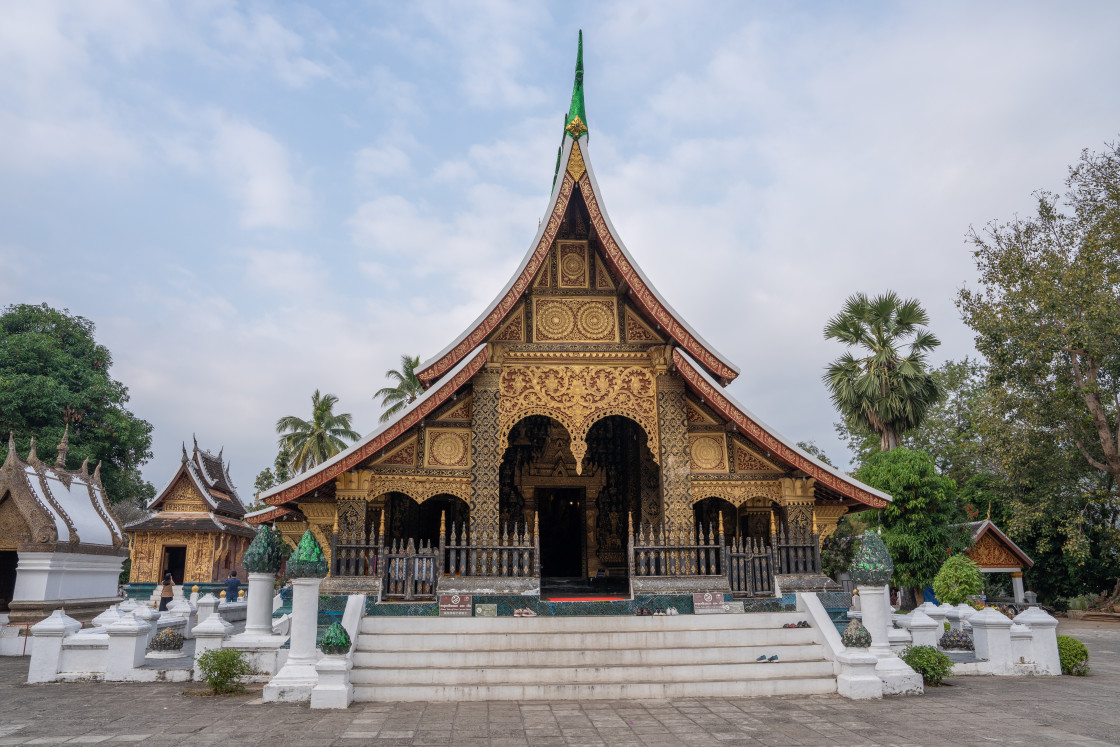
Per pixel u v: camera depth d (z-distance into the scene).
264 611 10.95
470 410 12.80
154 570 31.39
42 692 9.83
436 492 12.35
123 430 36.41
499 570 11.85
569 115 13.19
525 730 7.33
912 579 23.48
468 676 9.30
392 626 10.48
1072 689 10.12
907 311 27.06
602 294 13.50
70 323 38.84
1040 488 28.36
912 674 9.56
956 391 37.72
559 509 17.83
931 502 23.73
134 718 7.94
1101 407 25.64
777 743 6.81
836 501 13.44
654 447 12.85
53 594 16.47
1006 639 11.70
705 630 10.62
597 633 10.38
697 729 7.41
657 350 12.98
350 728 7.39
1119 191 24.38
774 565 11.95
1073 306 24.58
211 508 32.47
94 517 19.08
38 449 32.38
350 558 11.63
